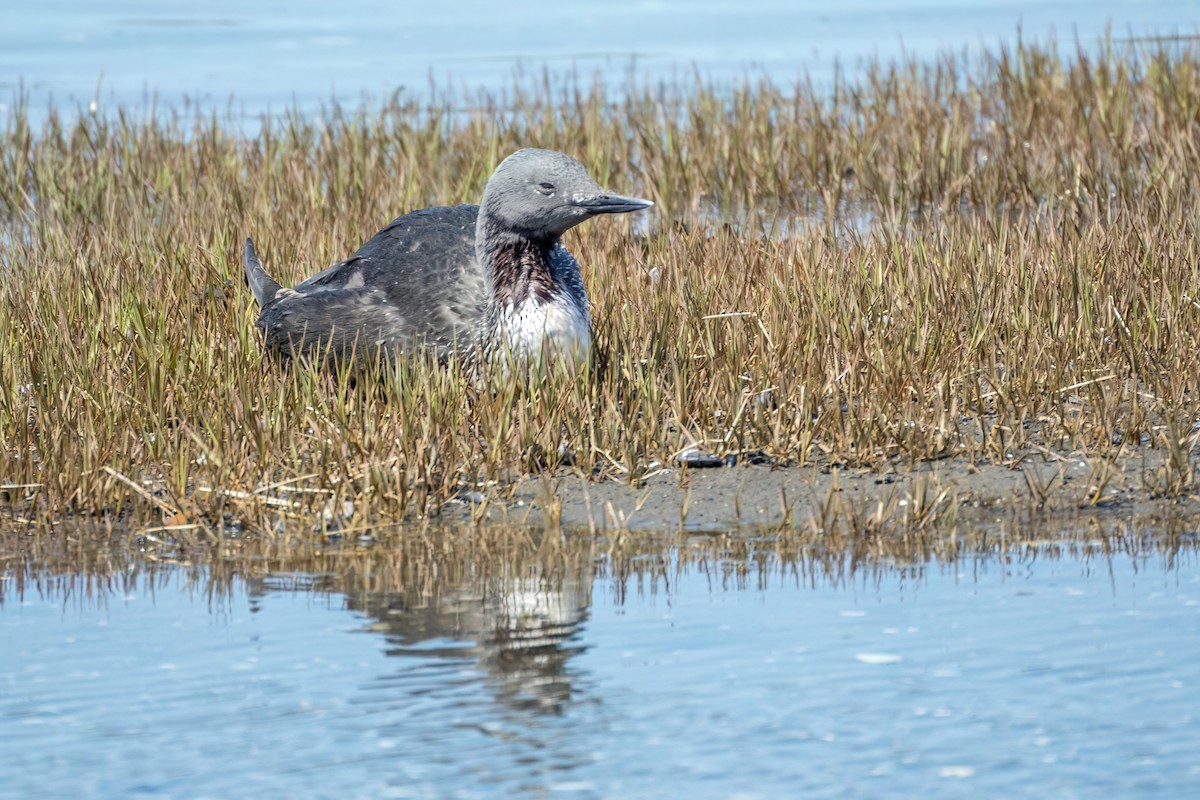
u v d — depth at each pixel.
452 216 14.25
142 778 7.14
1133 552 10.05
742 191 21.55
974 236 16.20
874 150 22.33
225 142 24.41
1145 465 11.66
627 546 10.46
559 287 13.01
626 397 12.57
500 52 36.81
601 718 7.65
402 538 10.75
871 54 33.59
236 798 6.93
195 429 12.25
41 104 30.09
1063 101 23.98
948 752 7.24
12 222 21.86
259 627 9.06
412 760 7.26
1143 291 14.38
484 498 11.33
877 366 13.02
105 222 20.09
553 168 12.67
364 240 17.64
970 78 26.89
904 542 10.39
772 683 8.05
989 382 12.66
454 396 12.34
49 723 7.75
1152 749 7.23
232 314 14.62
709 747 7.33
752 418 12.31
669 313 13.94
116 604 9.54
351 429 11.87
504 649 8.60
